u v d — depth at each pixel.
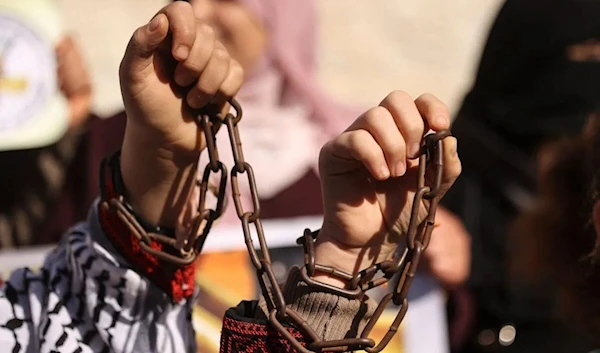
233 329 1.10
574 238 1.88
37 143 2.22
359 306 1.08
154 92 1.13
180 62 1.11
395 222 1.11
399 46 4.57
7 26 2.22
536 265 2.05
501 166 2.70
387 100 1.07
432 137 1.04
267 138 2.55
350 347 1.03
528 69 2.86
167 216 1.22
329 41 4.48
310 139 2.61
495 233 2.60
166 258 1.17
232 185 1.08
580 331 1.94
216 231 2.04
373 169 1.04
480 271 2.55
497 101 2.86
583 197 1.84
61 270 1.31
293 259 2.07
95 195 2.41
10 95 2.21
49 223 2.41
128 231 1.23
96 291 1.25
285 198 2.47
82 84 2.41
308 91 2.69
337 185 1.12
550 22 2.84
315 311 1.08
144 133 1.16
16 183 2.40
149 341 1.25
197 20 1.13
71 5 4.02
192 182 1.21
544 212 1.97
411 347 2.10
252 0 2.61
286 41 2.67
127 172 1.21
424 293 2.19
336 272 1.10
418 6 4.61
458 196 2.69
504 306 2.53
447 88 4.60
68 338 1.25
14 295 1.32
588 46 2.80
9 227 2.40
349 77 4.48
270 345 1.08
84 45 4.01
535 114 2.77
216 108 1.14
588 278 1.84
